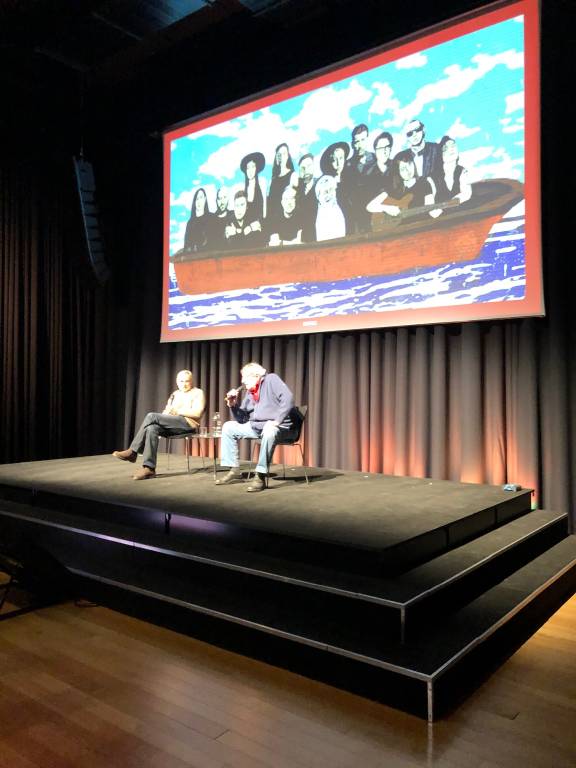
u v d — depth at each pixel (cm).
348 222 477
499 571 293
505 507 351
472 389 431
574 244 399
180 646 258
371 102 467
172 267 593
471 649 220
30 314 613
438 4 441
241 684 225
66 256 641
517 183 402
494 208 411
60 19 439
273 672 234
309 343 517
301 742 189
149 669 237
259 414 395
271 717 203
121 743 189
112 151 644
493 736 192
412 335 463
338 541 257
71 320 645
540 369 411
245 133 542
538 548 341
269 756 182
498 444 429
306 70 513
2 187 588
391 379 473
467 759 180
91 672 235
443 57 434
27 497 395
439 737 191
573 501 395
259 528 282
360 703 211
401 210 450
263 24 500
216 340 576
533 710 207
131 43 483
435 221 434
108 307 666
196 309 575
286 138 515
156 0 434
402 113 452
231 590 272
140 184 646
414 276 444
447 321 429
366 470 486
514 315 401
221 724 199
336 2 462
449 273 429
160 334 618
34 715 205
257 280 531
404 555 259
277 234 518
